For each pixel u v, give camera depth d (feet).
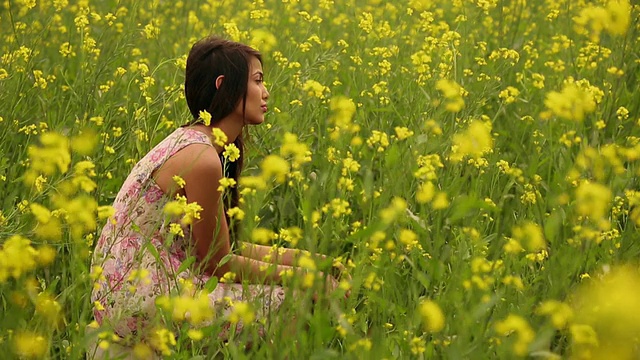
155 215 10.21
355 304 9.43
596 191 8.96
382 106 15.37
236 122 10.96
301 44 16.29
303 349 8.30
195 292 9.44
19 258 8.35
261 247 10.95
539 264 10.73
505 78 17.46
